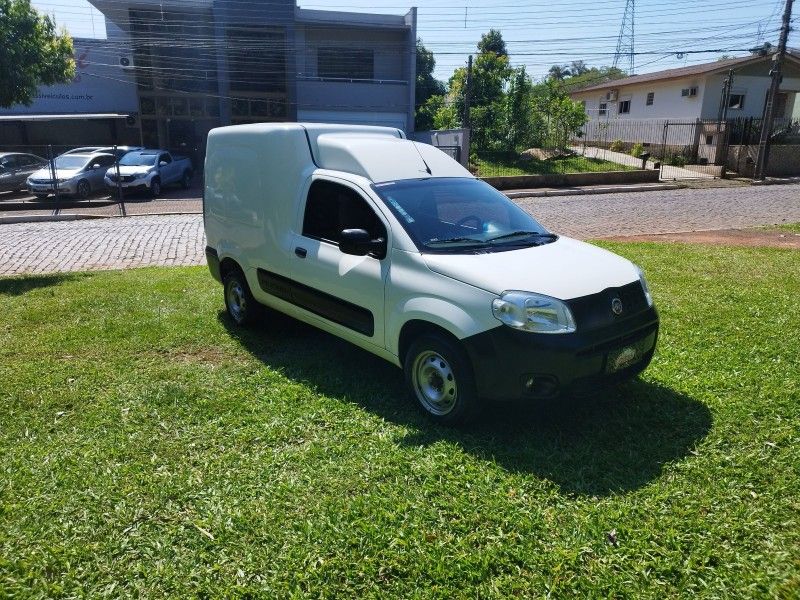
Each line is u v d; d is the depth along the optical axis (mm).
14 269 10219
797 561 2889
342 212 5020
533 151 29766
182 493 3482
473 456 3840
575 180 24391
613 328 4043
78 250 11789
